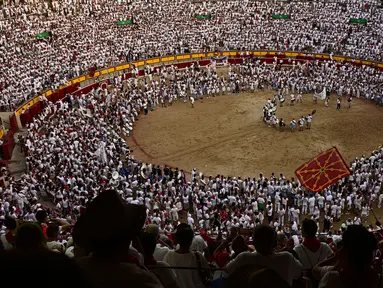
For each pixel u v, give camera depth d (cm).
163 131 5306
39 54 6338
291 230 3194
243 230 1498
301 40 7525
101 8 7694
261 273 349
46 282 188
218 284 668
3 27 6594
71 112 5262
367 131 5184
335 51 7312
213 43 7638
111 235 358
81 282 196
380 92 5916
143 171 4053
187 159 4656
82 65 6494
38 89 5612
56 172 3844
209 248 1432
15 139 4734
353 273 486
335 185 3653
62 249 975
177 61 7438
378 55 6962
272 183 3700
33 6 7244
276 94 6372
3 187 3497
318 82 6256
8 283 184
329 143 4903
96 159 4106
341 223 3472
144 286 353
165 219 3203
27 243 646
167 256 842
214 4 8244
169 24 7756
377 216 3581
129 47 7162
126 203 398
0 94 5159
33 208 2970
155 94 6050
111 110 5434
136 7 7906
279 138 5034
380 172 3962
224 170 4425
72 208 3262
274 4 8262
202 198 3528
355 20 7694
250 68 6925
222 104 6066
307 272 837
